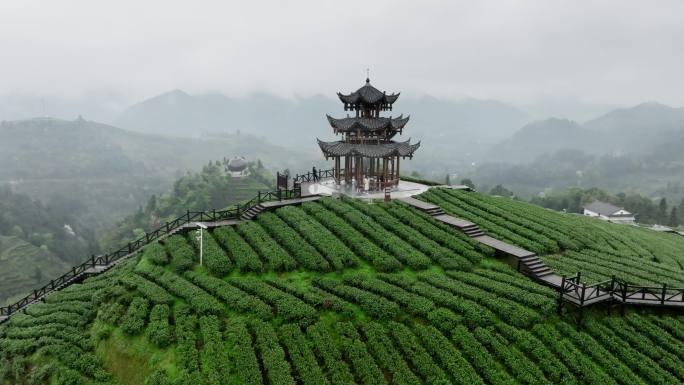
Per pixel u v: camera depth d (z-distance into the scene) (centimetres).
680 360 2434
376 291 2912
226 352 2495
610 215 11638
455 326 2602
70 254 13362
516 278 3091
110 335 2919
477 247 3575
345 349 2480
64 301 3675
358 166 4969
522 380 2238
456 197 5019
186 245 3700
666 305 2803
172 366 2505
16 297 9438
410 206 4378
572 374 2284
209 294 3012
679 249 4659
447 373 2320
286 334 2575
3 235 13462
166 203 13638
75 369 2820
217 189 13862
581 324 2656
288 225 3922
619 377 2273
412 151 5188
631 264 3694
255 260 3284
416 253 3369
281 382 2259
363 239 3569
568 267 3403
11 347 3175
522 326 2581
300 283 3088
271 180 15750
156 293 3094
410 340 2516
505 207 4862
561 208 14138
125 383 2617
